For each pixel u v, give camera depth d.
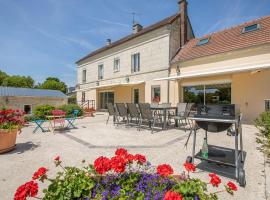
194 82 13.02
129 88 18.36
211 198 1.95
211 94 12.25
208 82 12.25
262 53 9.88
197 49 13.77
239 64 10.77
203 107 3.88
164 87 14.90
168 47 14.72
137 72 17.30
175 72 14.24
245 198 2.81
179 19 15.91
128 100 18.52
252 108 10.24
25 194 1.66
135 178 2.23
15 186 3.21
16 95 21.11
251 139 6.64
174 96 14.22
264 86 9.82
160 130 8.75
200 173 3.74
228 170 3.83
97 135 7.71
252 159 4.50
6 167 4.11
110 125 10.75
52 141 6.69
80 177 2.06
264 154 4.85
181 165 4.17
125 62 18.72
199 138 6.95
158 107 9.22
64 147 5.80
